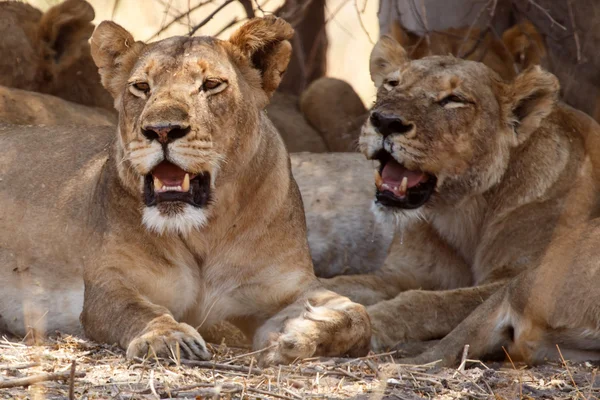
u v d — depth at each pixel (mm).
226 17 18219
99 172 9961
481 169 10625
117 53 9117
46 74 14969
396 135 9984
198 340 8039
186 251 9164
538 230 10828
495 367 8977
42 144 10805
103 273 8984
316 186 12844
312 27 17375
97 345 8562
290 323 8352
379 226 12617
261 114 9242
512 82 10836
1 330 10227
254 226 9148
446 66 10594
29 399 6625
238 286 9320
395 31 14164
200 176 8422
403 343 10180
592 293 8828
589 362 9008
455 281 11617
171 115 7988
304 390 7262
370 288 11383
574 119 11602
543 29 14703
